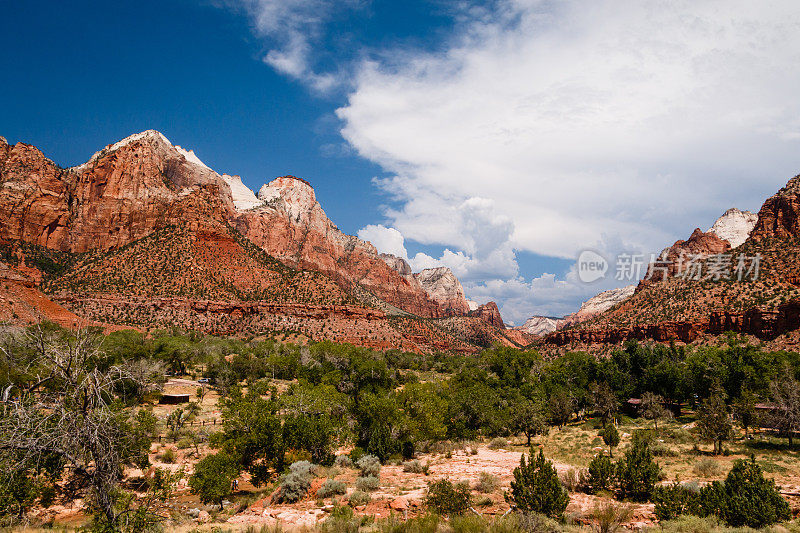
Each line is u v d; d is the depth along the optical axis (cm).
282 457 3172
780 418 3759
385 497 2161
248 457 3234
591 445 3969
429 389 5706
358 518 1833
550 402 5825
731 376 5844
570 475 2341
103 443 1213
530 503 1792
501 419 4834
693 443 3878
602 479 2242
